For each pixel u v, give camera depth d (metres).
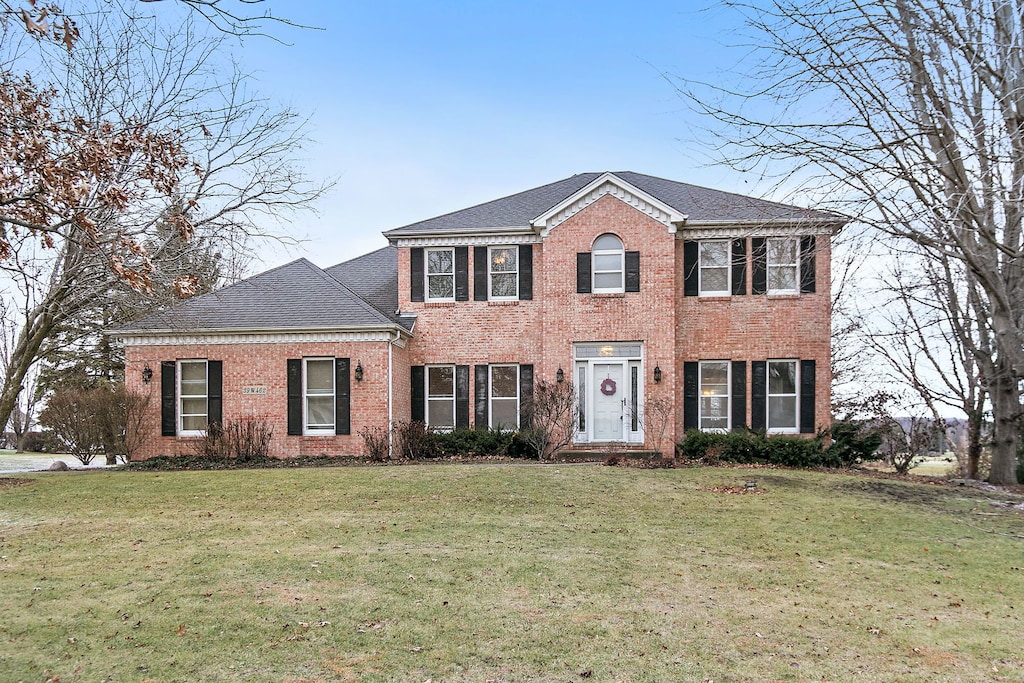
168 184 15.58
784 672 6.32
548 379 21.86
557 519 12.34
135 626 7.19
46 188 11.52
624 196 21.88
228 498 14.26
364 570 9.13
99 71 18.03
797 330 21.89
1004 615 7.96
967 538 11.53
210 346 21.84
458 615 7.60
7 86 14.18
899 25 13.60
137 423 21.62
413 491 14.66
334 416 21.39
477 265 23.09
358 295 24.41
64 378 41.12
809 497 14.55
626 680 6.11
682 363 22.19
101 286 18.09
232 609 7.67
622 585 8.75
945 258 19.25
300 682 5.98
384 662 6.41
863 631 7.39
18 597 8.08
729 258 22.11
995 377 19.59
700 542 10.96
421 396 23.00
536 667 6.35
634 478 16.33
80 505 13.80
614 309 21.78
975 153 13.40
